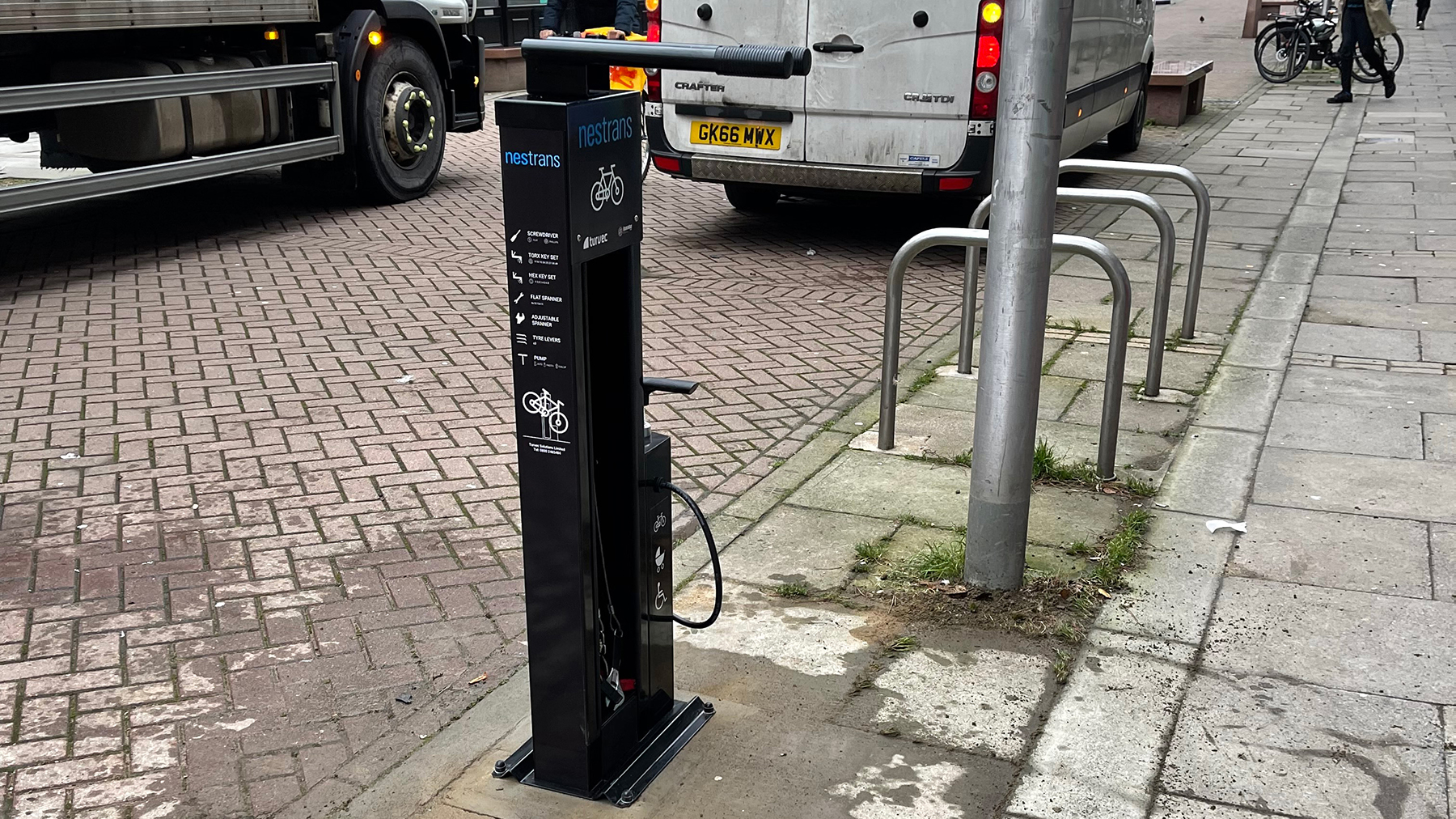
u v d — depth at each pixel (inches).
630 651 117.8
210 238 351.9
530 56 97.7
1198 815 110.7
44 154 321.1
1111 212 382.3
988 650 138.5
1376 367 233.9
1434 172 435.2
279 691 133.1
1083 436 202.2
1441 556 158.9
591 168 98.3
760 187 376.2
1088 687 130.9
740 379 236.1
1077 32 350.6
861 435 205.6
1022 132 134.6
